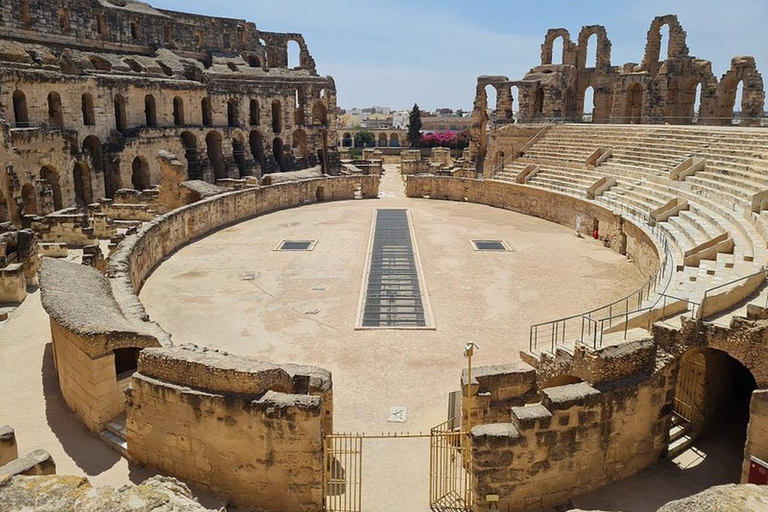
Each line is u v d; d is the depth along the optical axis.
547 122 63.78
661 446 15.93
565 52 68.75
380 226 44.75
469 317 25.64
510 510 14.24
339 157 84.38
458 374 20.55
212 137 70.38
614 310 25.92
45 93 49.62
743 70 52.38
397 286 30.03
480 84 68.38
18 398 18.16
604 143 50.56
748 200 28.77
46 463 11.77
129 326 17.23
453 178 57.00
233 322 25.27
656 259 29.00
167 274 32.50
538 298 27.98
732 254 24.27
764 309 14.77
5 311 25.77
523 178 52.75
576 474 14.67
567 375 16.09
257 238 41.09
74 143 52.28
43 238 38.22
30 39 56.84
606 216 38.31
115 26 66.44
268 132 75.38
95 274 23.42
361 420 17.67
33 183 42.41
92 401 16.11
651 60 62.81
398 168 84.88
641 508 14.35
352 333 24.06
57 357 18.38
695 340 15.50
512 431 13.95
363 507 14.05
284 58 87.12
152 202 49.44
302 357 21.84
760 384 14.77
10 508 8.17
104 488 8.73
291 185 53.53
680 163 38.88
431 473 14.28
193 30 75.69
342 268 33.41
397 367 21.06
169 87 63.38
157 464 14.77
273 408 13.43
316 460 13.68
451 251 37.03
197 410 13.95
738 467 16.14
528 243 39.22
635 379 15.12
